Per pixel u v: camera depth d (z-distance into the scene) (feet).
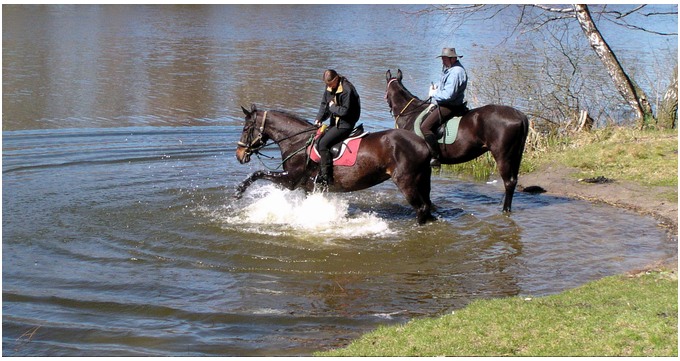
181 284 28.96
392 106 40.37
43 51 96.43
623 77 58.49
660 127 56.75
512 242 34.17
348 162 34.60
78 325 25.22
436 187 45.62
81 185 42.88
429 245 33.65
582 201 41.88
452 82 36.73
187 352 23.18
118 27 127.13
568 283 28.94
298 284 29.14
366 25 141.18
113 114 64.03
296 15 161.68
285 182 36.04
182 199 40.22
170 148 53.42
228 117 63.93
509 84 59.82
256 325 25.43
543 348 21.20
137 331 24.77
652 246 33.24
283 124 36.04
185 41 111.45
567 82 58.70
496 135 37.19
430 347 21.84
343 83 33.94
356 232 35.22
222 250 32.55
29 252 32.14
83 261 31.19
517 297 26.27
